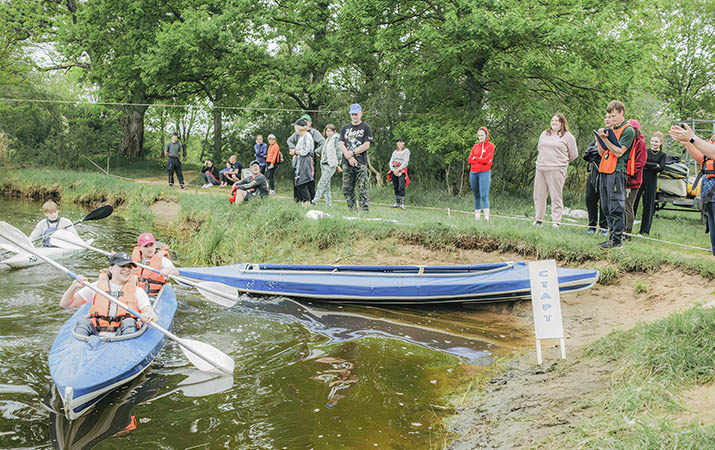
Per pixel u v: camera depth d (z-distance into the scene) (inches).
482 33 604.7
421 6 697.6
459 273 308.2
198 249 422.3
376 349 237.8
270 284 313.7
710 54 1183.6
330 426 168.2
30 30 1119.6
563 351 205.2
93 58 1091.9
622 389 159.6
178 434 164.6
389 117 792.9
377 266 323.6
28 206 666.8
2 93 1152.2
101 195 700.0
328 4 890.7
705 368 154.4
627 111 687.1
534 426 153.7
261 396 190.2
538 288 208.7
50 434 164.1
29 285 315.0
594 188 365.1
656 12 836.0
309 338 251.4
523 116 725.9
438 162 799.7
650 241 347.9
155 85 991.0
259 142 727.1
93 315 223.3
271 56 922.1
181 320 272.2
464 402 182.7
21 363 208.7
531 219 462.3
